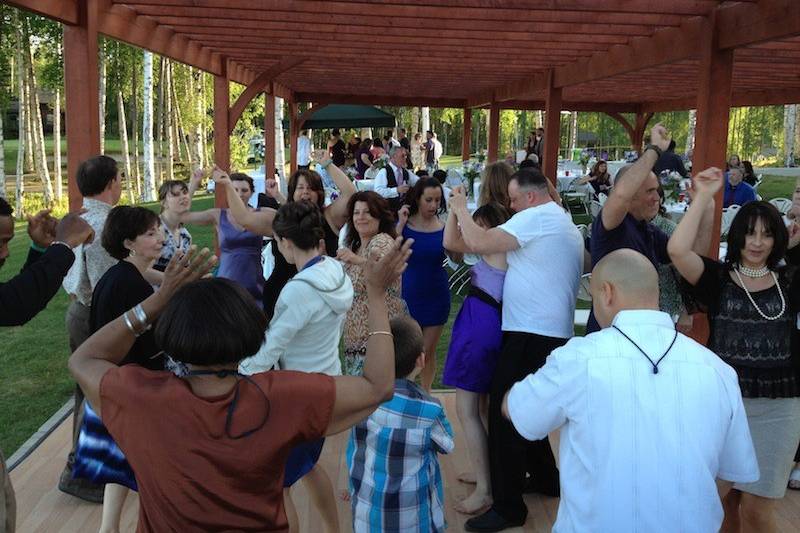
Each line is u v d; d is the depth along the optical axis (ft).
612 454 6.22
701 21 21.34
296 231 10.54
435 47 30.86
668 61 23.99
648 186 11.12
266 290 14.56
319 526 12.17
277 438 5.21
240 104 35.65
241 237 17.06
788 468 9.73
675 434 6.17
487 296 12.34
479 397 12.79
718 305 9.89
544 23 24.67
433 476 9.91
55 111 85.97
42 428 15.96
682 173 37.58
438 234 15.65
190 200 15.87
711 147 21.09
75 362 5.66
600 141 159.12
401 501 9.55
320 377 5.51
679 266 9.85
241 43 31.65
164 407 5.16
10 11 72.79
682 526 6.09
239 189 18.85
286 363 10.25
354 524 9.92
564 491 6.57
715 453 6.26
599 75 31.17
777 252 9.61
